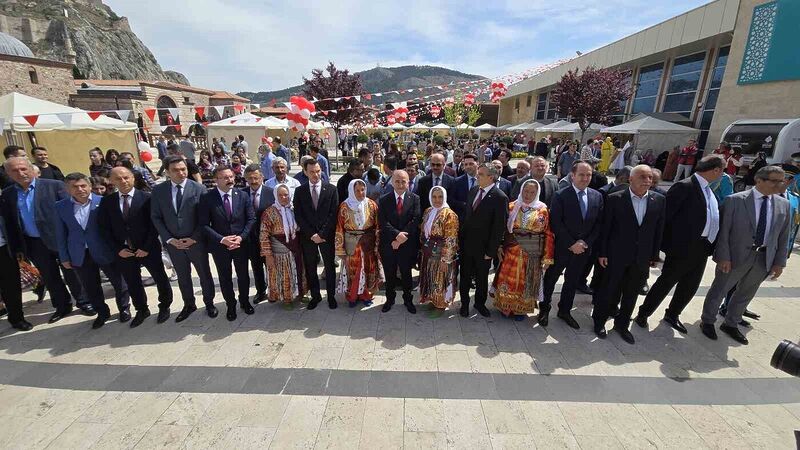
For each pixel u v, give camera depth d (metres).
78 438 2.44
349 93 17.11
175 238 3.69
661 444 2.38
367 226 4.07
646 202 3.38
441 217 3.83
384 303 4.38
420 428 2.50
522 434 2.46
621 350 3.43
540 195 4.52
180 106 31.73
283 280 4.06
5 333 3.74
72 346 3.50
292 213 4.04
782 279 5.06
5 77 22.56
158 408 2.70
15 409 2.70
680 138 14.43
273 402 2.75
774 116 10.93
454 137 24.91
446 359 3.27
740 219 3.36
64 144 9.40
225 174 3.69
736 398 2.82
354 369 3.13
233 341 3.56
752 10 11.52
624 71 17.91
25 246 3.78
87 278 3.70
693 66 15.52
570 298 3.84
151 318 4.04
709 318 3.66
